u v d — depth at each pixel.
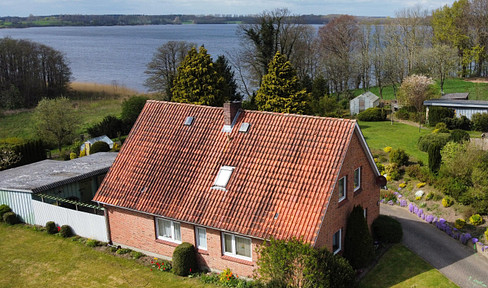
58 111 57.81
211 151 24.42
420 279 22.19
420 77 58.53
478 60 85.19
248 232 20.41
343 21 98.00
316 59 93.00
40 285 22.77
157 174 24.73
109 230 26.36
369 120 60.47
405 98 58.44
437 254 24.94
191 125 26.17
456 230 27.16
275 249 18.03
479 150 31.61
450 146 32.62
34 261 25.23
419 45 84.62
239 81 73.75
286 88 43.50
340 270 19.08
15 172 34.59
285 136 23.33
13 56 95.25
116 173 25.89
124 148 26.78
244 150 23.64
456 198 29.56
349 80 92.44
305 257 17.44
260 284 19.20
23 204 30.33
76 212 27.72
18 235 28.77
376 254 24.88
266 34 55.66
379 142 47.25
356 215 22.78
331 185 20.50
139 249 25.38
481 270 23.06
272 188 21.50
